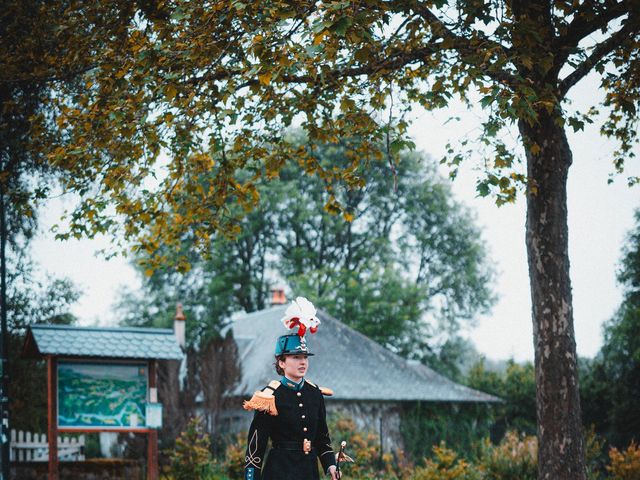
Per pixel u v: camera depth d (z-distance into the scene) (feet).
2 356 55.83
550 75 44.14
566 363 42.09
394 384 118.52
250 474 27.78
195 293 171.42
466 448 115.75
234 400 92.68
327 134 48.67
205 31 42.88
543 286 42.86
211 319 162.71
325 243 175.11
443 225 179.52
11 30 54.54
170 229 54.49
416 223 180.14
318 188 171.63
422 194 175.42
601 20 43.88
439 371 177.68
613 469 74.54
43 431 96.78
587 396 112.57
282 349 28.50
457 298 179.52
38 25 53.06
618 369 114.62
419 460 112.57
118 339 62.23
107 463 72.38
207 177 53.83
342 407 112.98
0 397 55.72
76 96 52.65
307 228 174.40
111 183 49.21
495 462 70.95
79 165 50.67
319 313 130.21
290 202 168.04
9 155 63.05
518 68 43.68
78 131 49.06
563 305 42.60
